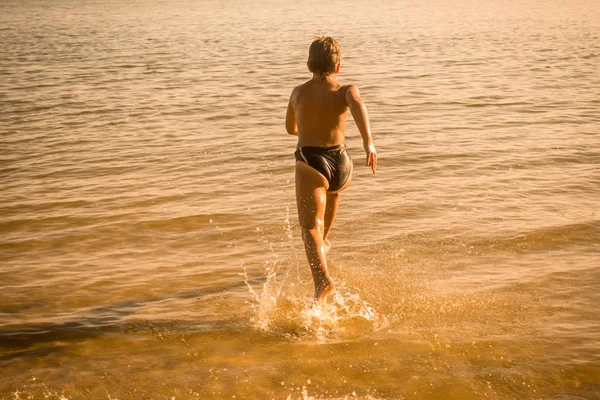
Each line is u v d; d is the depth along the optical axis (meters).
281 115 11.28
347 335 3.87
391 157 8.27
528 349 3.62
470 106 11.74
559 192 6.66
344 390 3.28
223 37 28.81
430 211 6.18
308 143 4.32
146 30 33.66
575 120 10.30
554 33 27.91
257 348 3.73
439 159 8.12
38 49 24.08
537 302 4.23
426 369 3.45
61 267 5.07
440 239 5.44
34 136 9.98
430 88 13.82
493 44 23.45
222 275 4.84
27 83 15.63
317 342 3.78
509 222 5.79
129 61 19.94
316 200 4.26
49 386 3.38
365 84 14.55
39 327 4.04
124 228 5.92
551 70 16.42
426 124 10.29
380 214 6.12
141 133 10.06
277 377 3.42
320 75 4.38
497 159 8.04
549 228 5.59
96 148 9.14
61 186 7.33
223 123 10.71
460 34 28.23
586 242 5.28
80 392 3.32
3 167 8.20
